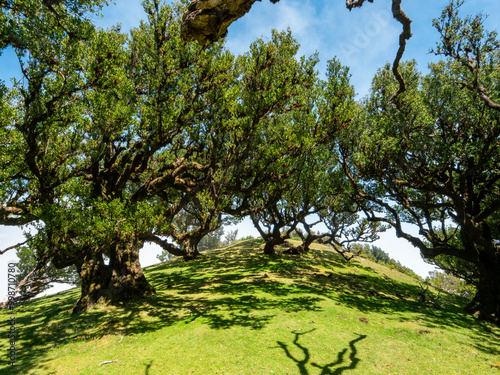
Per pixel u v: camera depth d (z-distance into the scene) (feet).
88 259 50.90
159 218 43.52
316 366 26.05
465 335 37.81
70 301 62.34
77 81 34.45
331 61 56.90
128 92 43.04
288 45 48.70
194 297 50.93
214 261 95.20
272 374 24.49
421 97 52.70
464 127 50.29
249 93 48.57
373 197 66.85
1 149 36.76
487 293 53.06
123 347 31.19
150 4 45.29
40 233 35.63
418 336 35.35
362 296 56.90
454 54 51.88
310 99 59.98
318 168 80.53
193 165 54.08
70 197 41.39
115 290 49.57
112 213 41.96
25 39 27.50
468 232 55.36
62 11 27.84
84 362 27.91
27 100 31.50
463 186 50.88
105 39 38.37
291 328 35.14
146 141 48.39
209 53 49.70
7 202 43.52
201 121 55.67
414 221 73.15
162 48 46.96
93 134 44.01
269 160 54.90
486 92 46.01
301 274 72.69
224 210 67.62
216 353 28.37
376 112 61.57
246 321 37.35
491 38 48.01
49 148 40.16
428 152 50.90
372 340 33.01
